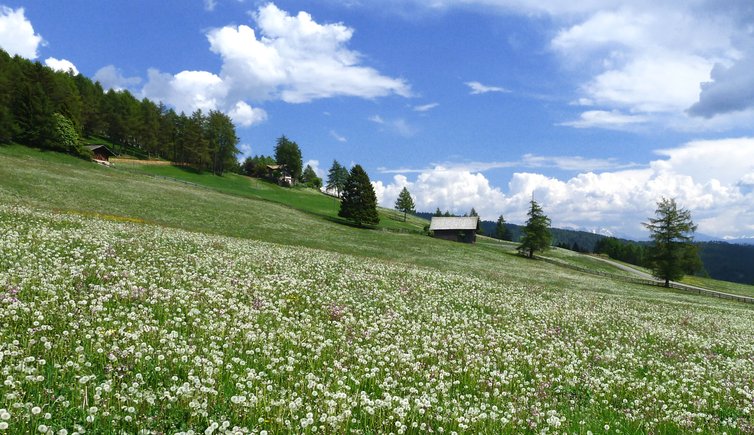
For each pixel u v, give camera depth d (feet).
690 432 27.55
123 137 470.39
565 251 412.77
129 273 46.91
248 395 22.50
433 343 40.70
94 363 24.23
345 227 283.38
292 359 28.68
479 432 22.75
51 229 72.69
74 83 463.83
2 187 148.77
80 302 33.37
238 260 71.26
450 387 30.76
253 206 271.90
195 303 39.75
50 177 194.59
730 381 41.91
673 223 238.07
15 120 272.72
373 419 22.66
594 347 51.70
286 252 100.68
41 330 27.04
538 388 33.35
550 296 99.91
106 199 176.35
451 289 83.46
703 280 347.15
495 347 44.09
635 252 605.31
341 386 25.82
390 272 92.32
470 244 325.83
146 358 25.21
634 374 42.22
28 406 17.69
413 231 343.26
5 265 43.09
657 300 141.90
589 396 33.32
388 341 40.55
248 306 42.96
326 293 58.29
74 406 19.07
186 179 417.69
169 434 18.48
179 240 85.97
